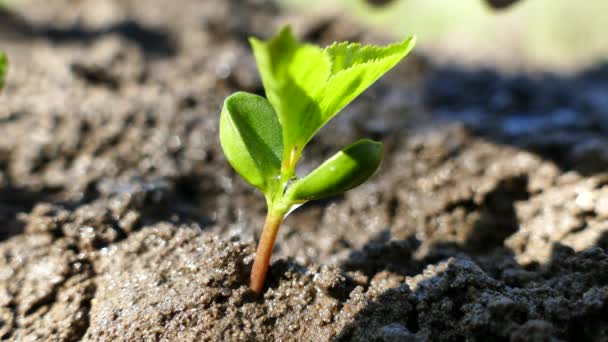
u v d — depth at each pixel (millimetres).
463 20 537
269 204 175
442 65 407
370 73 161
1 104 262
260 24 416
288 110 157
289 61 145
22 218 209
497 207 226
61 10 429
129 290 188
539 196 224
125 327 179
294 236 223
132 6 433
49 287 191
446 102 337
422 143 255
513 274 192
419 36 495
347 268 198
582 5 543
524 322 173
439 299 182
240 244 192
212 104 284
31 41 368
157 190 218
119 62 315
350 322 181
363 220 232
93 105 267
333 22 394
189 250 197
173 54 359
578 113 315
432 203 231
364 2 281
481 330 172
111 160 239
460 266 184
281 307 184
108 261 198
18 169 231
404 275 197
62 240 201
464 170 241
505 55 456
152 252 198
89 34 386
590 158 236
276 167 172
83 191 223
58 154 238
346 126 274
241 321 181
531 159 236
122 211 210
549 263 195
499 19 537
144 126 257
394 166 251
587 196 213
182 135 256
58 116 254
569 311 174
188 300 182
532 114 318
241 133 171
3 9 409
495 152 253
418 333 177
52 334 183
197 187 240
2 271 195
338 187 164
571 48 482
